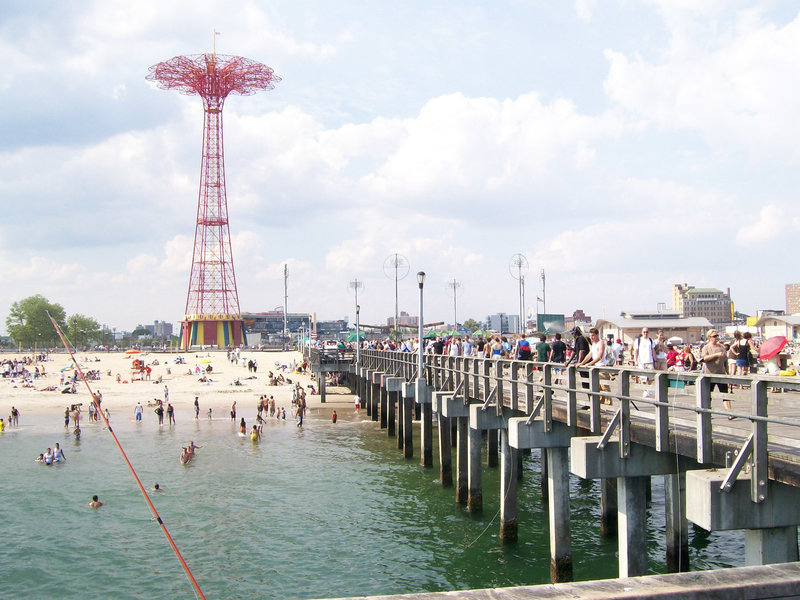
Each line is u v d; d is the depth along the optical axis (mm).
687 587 5598
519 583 20906
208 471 39406
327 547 25516
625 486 14250
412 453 41438
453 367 29609
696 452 12172
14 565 24578
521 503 29672
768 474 10164
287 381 84812
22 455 44938
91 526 29156
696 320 72125
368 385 61188
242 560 24625
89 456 44469
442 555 23656
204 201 140000
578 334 19625
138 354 121188
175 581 22844
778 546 10250
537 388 22172
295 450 45531
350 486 34750
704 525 10164
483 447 43875
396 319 74250
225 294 143750
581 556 22562
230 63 132500
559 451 17906
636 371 13602
